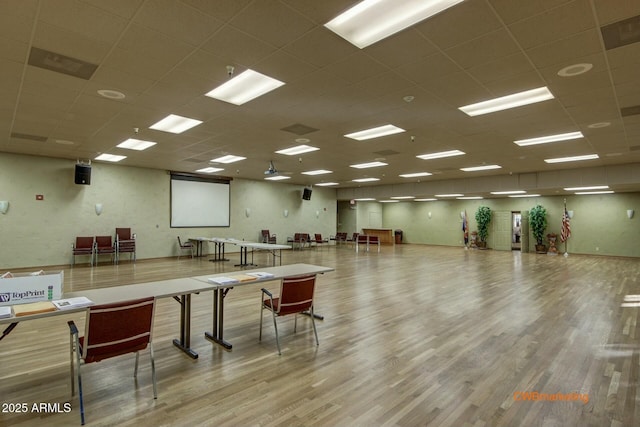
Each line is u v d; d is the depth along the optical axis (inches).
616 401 98.3
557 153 313.1
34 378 111.3
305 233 623.5
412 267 383.2
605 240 527.2
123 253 405.7
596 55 129.5
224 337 151.1
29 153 333.1
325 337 152.2
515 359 128.6
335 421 87.5
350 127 233.6
